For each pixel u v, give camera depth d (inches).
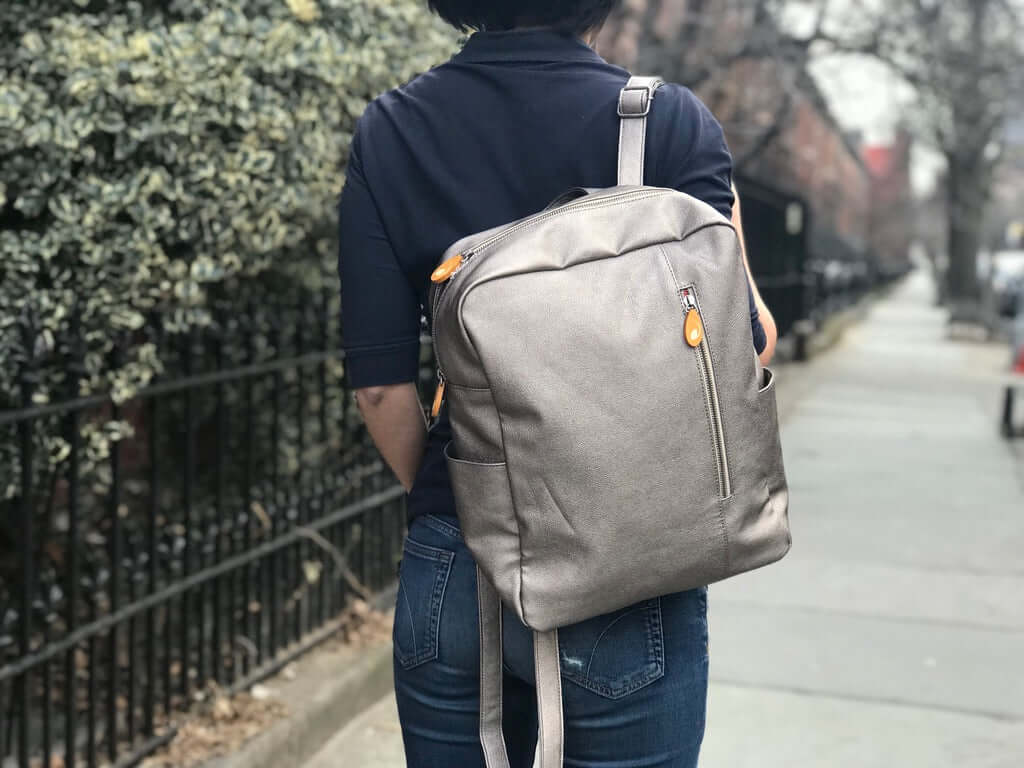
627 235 51.7
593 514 49.8
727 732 137.6
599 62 58.9
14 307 104.9
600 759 56.3
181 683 124.6
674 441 50.3
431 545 57.8
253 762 116.1
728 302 51.8
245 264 131.5
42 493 130.4
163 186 109.9
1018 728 139.7
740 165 484.4
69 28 108.2
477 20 59.4
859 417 408.5
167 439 156.3
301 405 142.2
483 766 59.1
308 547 149.3
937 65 557.0
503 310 49.8
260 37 115.3
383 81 131.4
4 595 133.0
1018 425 392.5
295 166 120.8
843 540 228.4
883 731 138.3
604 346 49.8
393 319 58.8
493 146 56.7
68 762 106.7
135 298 114.3
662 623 55.1
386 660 146.0
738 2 454.9
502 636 56.2
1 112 99.8
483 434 51.2
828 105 575.5
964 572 206.8
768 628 175.2
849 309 1206.3
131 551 115.4
